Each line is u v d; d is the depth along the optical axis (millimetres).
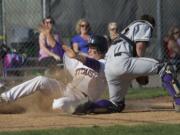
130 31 13203
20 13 20312
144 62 13039
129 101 17203
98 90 13586
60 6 20578
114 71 13086
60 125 11320
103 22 21406
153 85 20359
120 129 10438
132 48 13156
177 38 20797
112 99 13383
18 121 11961
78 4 20953
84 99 13234
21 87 13367
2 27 20078
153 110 14117
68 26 20719
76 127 10844
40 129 10703
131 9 21719
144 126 10812
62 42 18266
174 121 11781
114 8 21562
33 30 20250
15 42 20031
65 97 13211
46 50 17812
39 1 20359
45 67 17781
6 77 17203
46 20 17922
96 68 13422
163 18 21859
